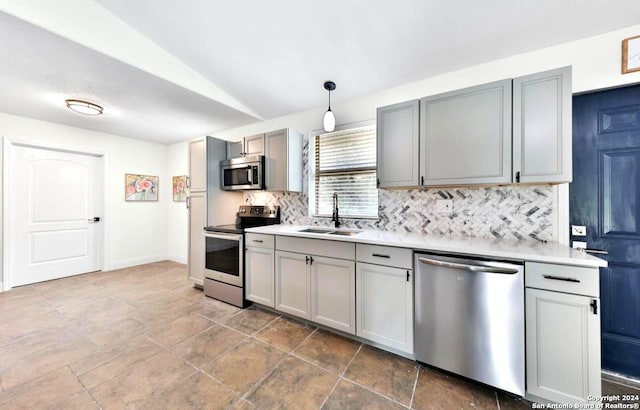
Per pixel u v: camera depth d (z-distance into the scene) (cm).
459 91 184
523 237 193
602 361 172
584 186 177
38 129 334
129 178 428
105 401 141
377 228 257
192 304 276
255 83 267
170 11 190
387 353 188
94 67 210
